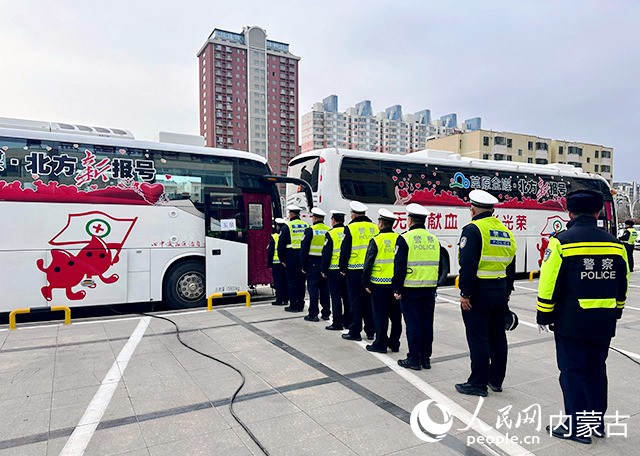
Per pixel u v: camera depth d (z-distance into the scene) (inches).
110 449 124.1
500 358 167.8
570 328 129.3
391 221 211.2
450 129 4591.5
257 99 3427.7
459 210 463.2
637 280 531.5
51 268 288.8
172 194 328.5
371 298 226.7
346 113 4207.7
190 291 337.4
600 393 132.5
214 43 3280.0
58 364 197.6
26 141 286.5
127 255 310.7
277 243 339.0
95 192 303.0
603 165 2586.1
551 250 132.7
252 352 216.2
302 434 133.0
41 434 133.1
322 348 223.5
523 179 514.9
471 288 159.2
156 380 177.9
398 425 139.3
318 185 398.6
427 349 193.2
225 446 125.6
